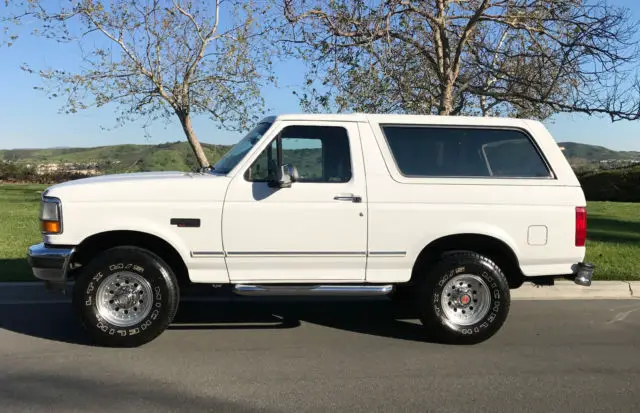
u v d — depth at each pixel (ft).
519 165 17.89
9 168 106.11
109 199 16.20
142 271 16.34
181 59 47.80
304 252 16.79
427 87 37.78
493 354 16.66
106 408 12.57
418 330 19.12
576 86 32.65
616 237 37.40
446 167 17.58
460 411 12.60
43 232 16.34
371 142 17.33
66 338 17.61
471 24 32.55
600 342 17.95
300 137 17.21
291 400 13.10
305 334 18.54
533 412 12.60
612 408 12.87
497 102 37.32
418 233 17.06
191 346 17.08
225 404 12.85
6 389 13.61
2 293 22.22
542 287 24.34
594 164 108.58
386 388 13.92
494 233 17.21
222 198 16.49
